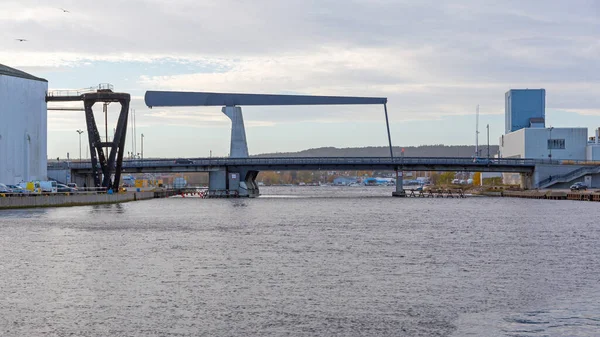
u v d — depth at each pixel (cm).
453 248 5656
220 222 8550
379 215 10100
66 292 3719
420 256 5138
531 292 3756
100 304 3444
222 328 3030
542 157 19575
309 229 7494
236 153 17175
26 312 3288
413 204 13962
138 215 9831
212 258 4984
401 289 3828
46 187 12912
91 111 13650
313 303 3478
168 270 4422
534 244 5984
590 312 3322
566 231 7225
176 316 3219
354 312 3303
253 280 4075
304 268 4525
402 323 3122
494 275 4278
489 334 2977
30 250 5438
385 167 16625
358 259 4956
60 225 7838
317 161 16662
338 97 16488
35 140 13800
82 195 12575
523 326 3091
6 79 13075
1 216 9331
